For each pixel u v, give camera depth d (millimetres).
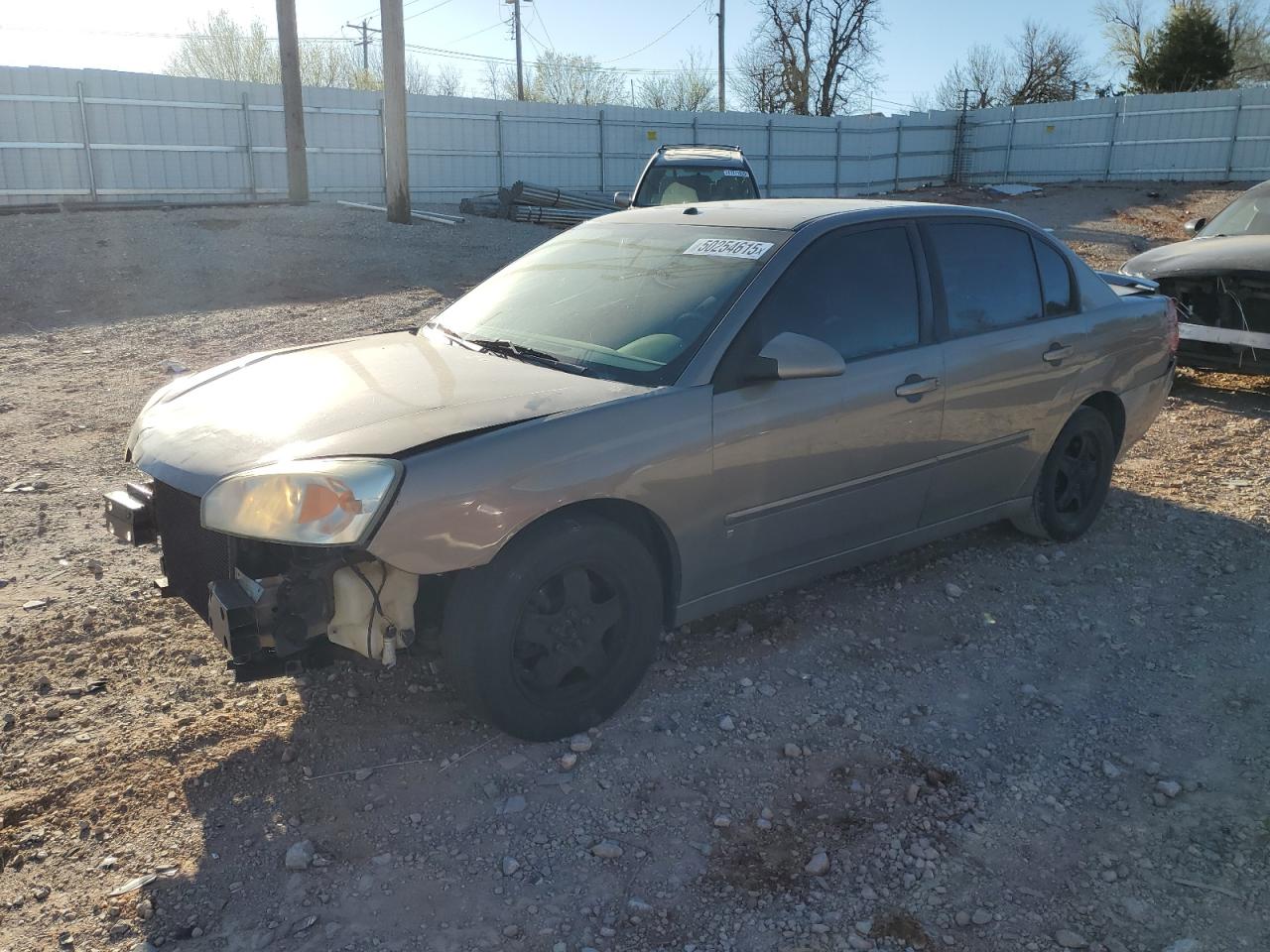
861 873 2744
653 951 2463
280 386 3516
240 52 38406
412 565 2818
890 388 3908
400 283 13234
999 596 4465
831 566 4039
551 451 3031
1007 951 2477
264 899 2598
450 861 2756
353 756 3201
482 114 25734
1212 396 8195
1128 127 31203
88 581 4367
